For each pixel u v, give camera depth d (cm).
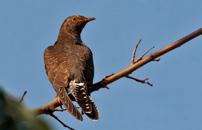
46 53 1470
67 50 1442
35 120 420
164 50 1075
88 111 1141
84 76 1334
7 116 414
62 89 1290
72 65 1350
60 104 1138
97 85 1174
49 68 1396
